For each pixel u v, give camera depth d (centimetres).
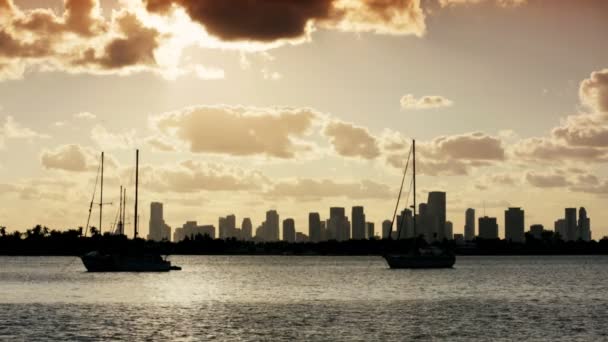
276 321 8981
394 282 16938
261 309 10338
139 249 19138
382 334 7969
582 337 7831
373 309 10369
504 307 10731
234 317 9369
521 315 9669
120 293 13075
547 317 9462
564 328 8456
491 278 19188
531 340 7638
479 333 8056
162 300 11738
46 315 9475
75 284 15362
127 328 8331
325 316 9500
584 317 9475
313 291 14062
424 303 11338
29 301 11381
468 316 9519
